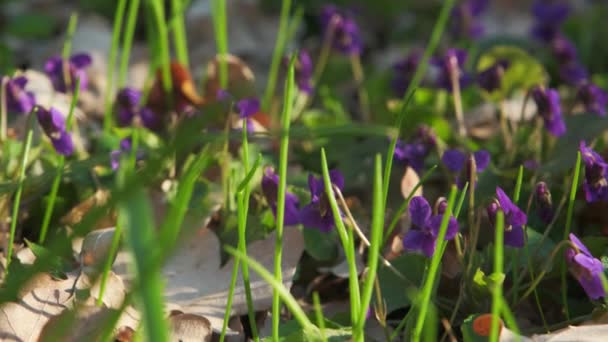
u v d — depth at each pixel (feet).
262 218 2.69
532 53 3.66
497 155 3.00
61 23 4.14
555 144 2.95
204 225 2.67
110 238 2.63
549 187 2.75
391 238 2.70
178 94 3.11
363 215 2.77
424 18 4.44
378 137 2.95
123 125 2.95
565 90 3.52
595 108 2.95
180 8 3.18
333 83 3.59
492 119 3.20
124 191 2.15
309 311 2.64
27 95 2.83
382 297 2.58
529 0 4.77
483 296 2.55
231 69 3.15
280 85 3.55
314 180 2.50
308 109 3.37
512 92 3.26
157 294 2.13
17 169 2.75
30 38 3.95
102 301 2.51
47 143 2.90
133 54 3.76
